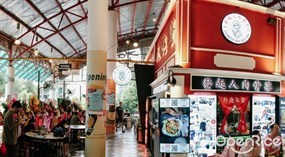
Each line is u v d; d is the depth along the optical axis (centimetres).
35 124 849
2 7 1232
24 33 1523
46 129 799
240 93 734
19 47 1597
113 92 1461
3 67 1698
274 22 779
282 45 795
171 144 617
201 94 699
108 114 1459
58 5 1434
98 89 733
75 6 1500
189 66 698
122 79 1134
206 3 723
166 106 621
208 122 702
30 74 2133
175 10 731
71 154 914
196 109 696
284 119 775
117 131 1734
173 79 678
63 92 2612
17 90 2003
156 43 1134
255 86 748
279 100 774
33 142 772
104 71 745
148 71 1173
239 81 729
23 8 1316
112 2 1539
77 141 963
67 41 1908
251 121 743
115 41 1528
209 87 699
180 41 699
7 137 625
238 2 742
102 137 736
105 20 753
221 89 709
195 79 692
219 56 721
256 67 761
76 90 2689
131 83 2864
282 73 791
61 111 1115
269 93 768
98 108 731
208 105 703
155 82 919
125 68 1137
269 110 770
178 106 620
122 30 2250
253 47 760
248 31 752
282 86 786
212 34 721
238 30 742
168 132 618
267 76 755
